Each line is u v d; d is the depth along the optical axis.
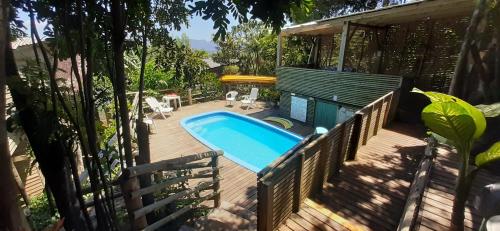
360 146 6.27
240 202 5.62
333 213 3.99
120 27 2.37
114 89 2.68
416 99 8.02
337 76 10.70
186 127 11.66
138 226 2.76
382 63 10.60
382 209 4.16
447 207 3.42
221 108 16.06
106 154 3.80
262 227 3.34
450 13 7.52
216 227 3.82
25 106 2.08
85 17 2.20
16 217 0.97
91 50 2.31
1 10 0.92
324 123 12.16
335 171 5.20
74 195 2.72
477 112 1.82
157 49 3.30
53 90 2.15
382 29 10.28
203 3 1.95
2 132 0.89
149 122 10.77
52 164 2.35
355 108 10.24
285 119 13.98
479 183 3.74
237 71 24.27
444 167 4.46
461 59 4.39
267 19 2.03
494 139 3.73
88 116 2.44
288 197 3.73
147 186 3.11
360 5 17.72
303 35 13.87
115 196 3.43
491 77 4.04
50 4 1.96
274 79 18.16
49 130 2.16
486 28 4.09
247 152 11.19
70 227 2.63
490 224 1.64
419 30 9.18
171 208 3.92
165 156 8.66
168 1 2.87
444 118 1.99
